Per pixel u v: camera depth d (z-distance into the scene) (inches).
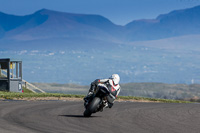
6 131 1136.2
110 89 1699.1
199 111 2233.0
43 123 1400.1
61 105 2439.7
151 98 4168.3
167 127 1398.9
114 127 1349.7
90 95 1692.9
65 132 1170.0
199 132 1283.2
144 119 1674.5
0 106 2198.6
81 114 1825.8
